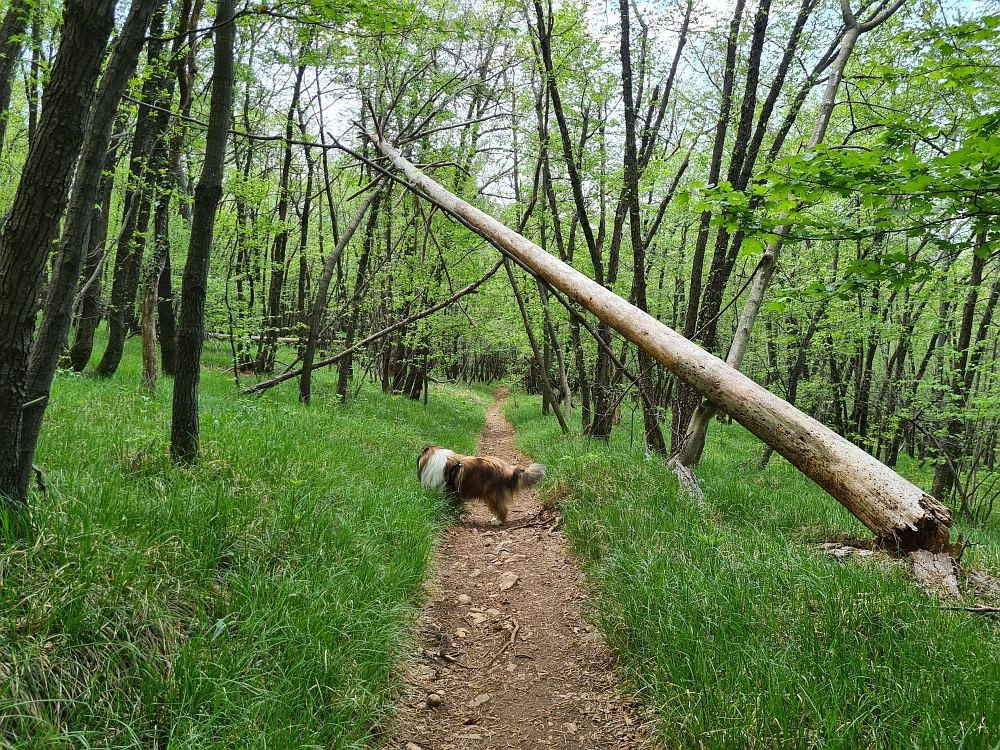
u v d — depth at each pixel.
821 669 3.13
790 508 6.93
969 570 4.72
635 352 10.80
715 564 4.43
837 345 13.91
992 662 3.06
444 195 6.74
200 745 2.48
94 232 11.22
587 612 4.61
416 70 12.11
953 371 12.02
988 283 13.04
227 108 5.14
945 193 4.39
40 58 10.24
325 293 11.62
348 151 5.51
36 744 2.24
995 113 4.21
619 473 6.97
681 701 3.19
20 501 3.18
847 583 3.93
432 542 5.84
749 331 7.59
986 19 4.94
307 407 10.84
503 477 7.15
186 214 13.12
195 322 5.01
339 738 2.90
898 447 15.71
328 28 5.57
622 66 10.16
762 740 2.75
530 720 3.53
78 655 2.63
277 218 16.48
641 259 10.35
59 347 3.38
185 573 3.38
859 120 10.31
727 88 9.50
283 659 3.20
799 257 12.91
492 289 14.32
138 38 3.56
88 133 3.45
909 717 2.67
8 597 2.62
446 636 4.46
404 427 11.84
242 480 4.77
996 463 16.77
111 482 3.86
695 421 6.83
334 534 4.50
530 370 26.75
